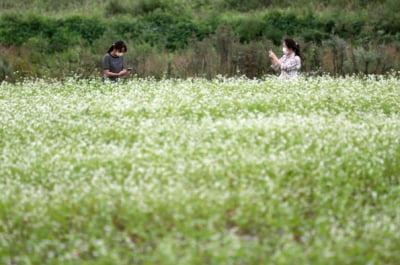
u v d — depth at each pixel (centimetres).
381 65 4606
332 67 4669
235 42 5084
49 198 1945
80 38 5966
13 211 1830
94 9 6600
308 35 5825
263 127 2469
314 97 3061
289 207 1806
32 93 3622
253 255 1524
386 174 2141
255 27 5953
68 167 2139
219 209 1770
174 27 6078
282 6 6625
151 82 3903
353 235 1619
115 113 2844
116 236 1681
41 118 2844
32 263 1591
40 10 6619
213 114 2825
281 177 2014
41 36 5975
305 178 2052
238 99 3019
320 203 1852
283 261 1477
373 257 1541
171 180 1922
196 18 6281
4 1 6831
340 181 2031
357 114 2836
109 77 3759
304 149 2223
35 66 5172
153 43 5878
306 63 4734
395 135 2431
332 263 1498
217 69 4581
